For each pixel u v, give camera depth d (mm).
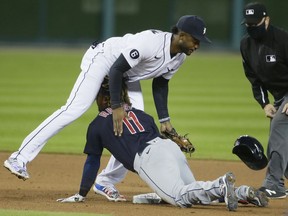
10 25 103688
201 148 36812
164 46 22094
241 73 80000
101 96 23094
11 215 19641
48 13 103188
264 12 23078
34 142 22828
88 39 103375
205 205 22156
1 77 71562
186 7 102188
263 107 24641
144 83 71312
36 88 63125
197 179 29062
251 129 43562
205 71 81375
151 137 22062
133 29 102438
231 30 102625
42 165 31562
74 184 27203
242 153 23312
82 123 45875
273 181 23984
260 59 23734
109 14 101875
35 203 22188
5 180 27547
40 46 103875
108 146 22234
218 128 43625
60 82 68312
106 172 23641
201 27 21875
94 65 23094
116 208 21500
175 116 48281
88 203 22547
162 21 102125
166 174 21156
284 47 23266
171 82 70438
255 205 22344
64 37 103625
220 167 31812
